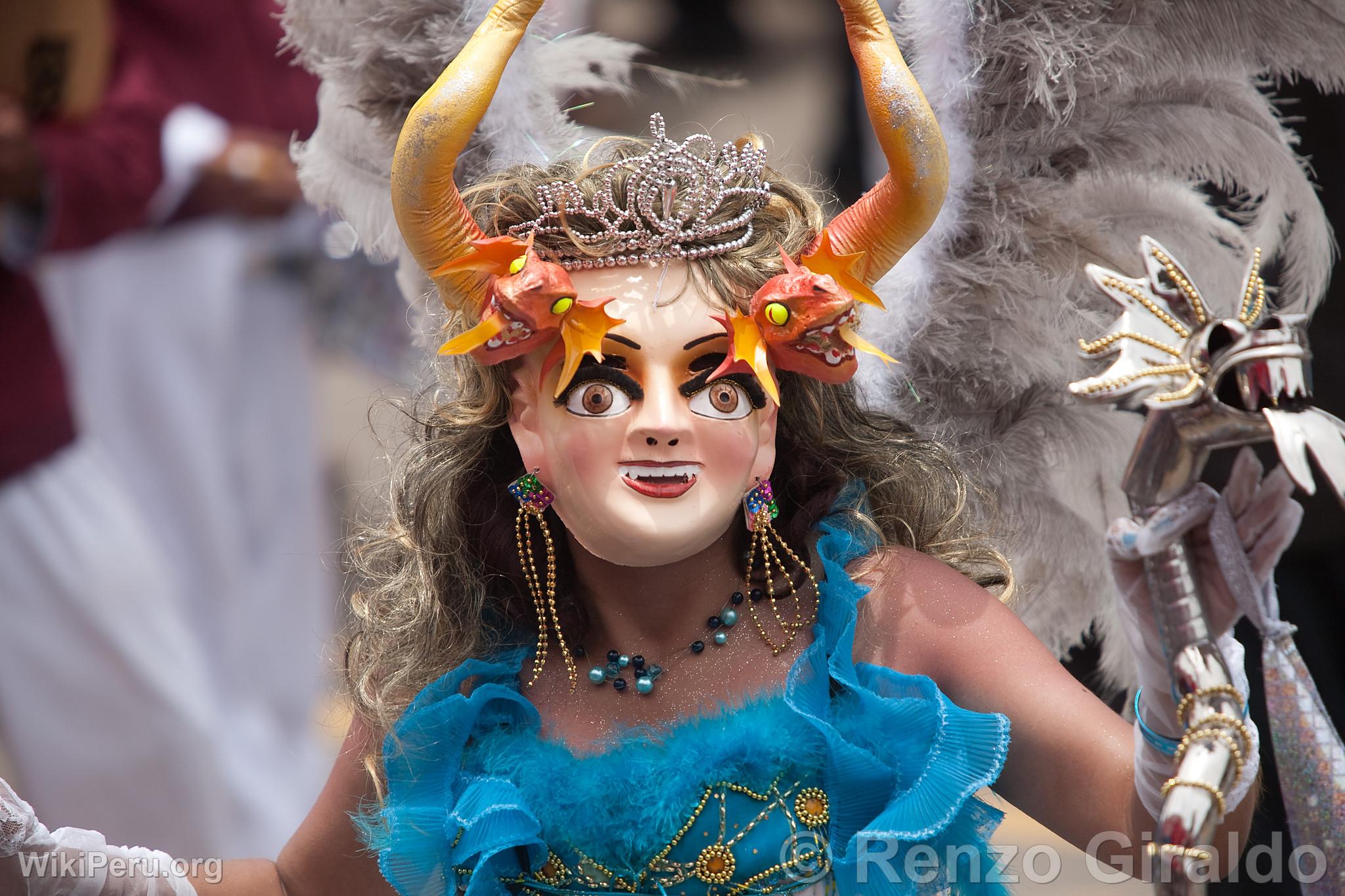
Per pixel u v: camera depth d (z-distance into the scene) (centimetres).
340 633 879
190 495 1758
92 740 1513
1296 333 543
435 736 731
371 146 889
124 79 1523
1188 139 827
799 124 1625
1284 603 1074
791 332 683
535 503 725
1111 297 571
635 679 730
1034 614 880
